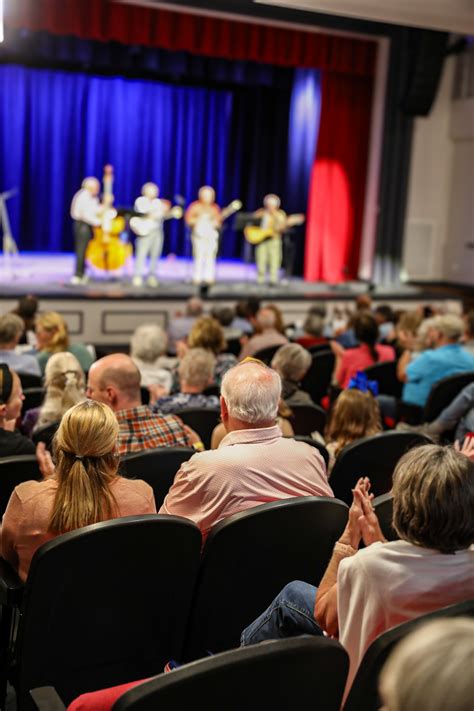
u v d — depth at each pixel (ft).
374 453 9.61
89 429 6.57
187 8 28.78
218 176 41.93
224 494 7.00
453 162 38.65
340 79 35.27
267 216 33.99
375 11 12.27
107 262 32.42
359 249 37.37
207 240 33.27
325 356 17.88
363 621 5.12
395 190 35.68
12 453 8.79
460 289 37.86
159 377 14.32
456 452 5.23
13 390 8.87
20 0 27.48
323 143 36.01
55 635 6.14
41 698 5.05
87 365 15.28
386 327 23.24
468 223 38.19
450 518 5.00
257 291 32.96
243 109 40.93
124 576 6.16
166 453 8.43
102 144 39.91
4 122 38.27
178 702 4.16
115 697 5.42
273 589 7.02
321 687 4.53
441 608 4.72
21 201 39.65
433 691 2.82
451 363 14.75
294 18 30.40
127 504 6.75
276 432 7.43
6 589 6.46
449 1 11.60
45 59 34.73
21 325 14.10
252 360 7.84
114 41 33.19
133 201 40.81
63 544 5.81
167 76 37.68
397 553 5.11
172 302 30.48
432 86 34.30
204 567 6.63
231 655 4.25
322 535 6.96
